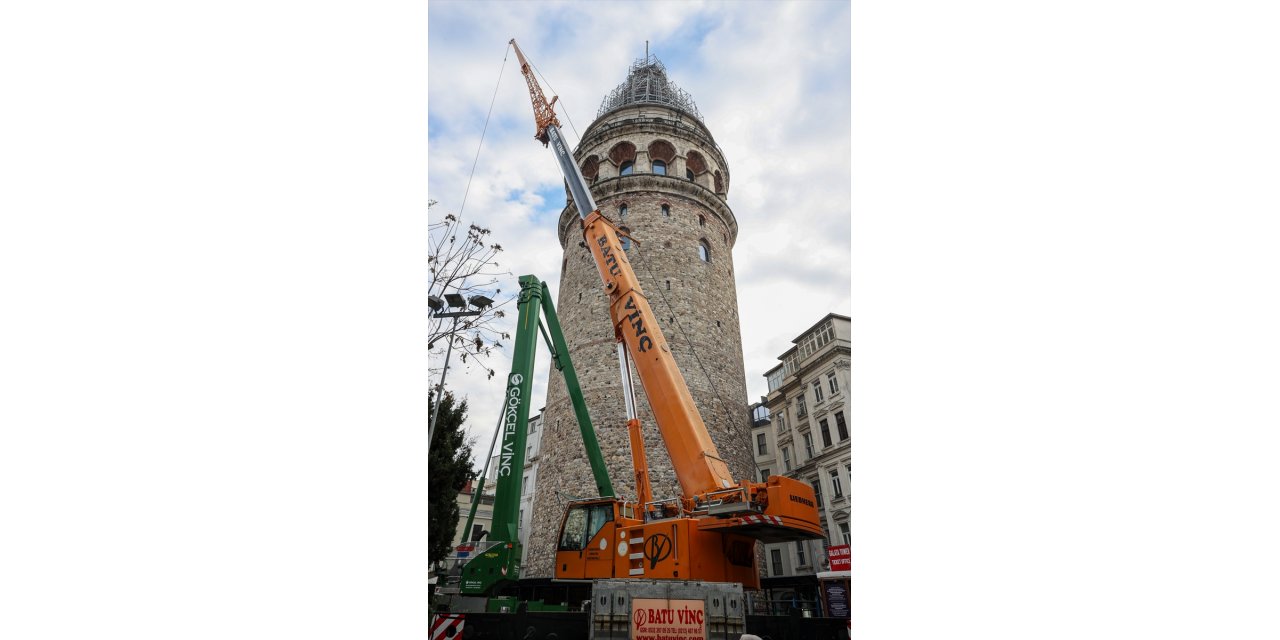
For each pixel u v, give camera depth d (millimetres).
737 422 29719
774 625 12766
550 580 14352
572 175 19406
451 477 16422
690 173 37844
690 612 10648
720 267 34344
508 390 17438
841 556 30344
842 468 35375
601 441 27859
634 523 14141
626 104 39531
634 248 32281
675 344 29797
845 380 36219
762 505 12125
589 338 30953
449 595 14055
